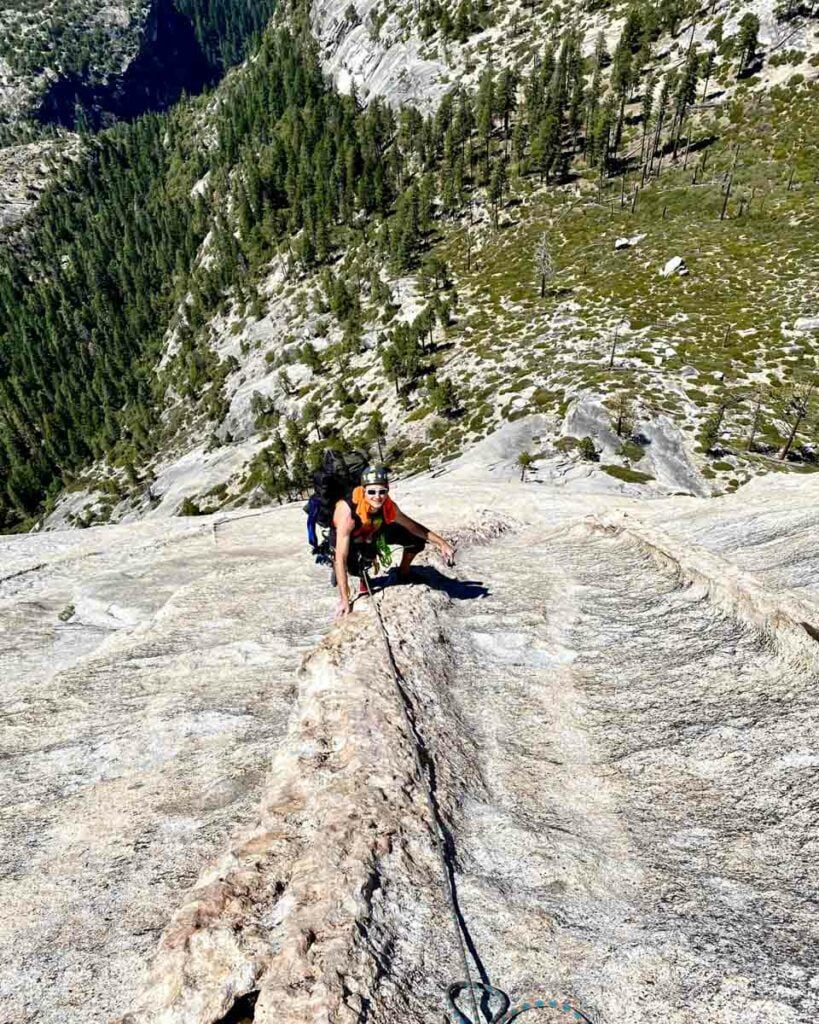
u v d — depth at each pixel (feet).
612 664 16.66
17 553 78.13
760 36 424.05
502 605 21.12
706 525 36.37
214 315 581.12
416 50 643.04
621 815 11.05
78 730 18.33
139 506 369.50
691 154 387.75
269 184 629.10
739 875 9.20
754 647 15.53
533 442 195.83
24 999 9.02
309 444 304.91
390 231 449.48
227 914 8.39
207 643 24.43
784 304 253.44
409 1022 6.97
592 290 309.01
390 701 13.08
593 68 496.64
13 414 568.82
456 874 9.48
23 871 12.23
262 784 13.17
